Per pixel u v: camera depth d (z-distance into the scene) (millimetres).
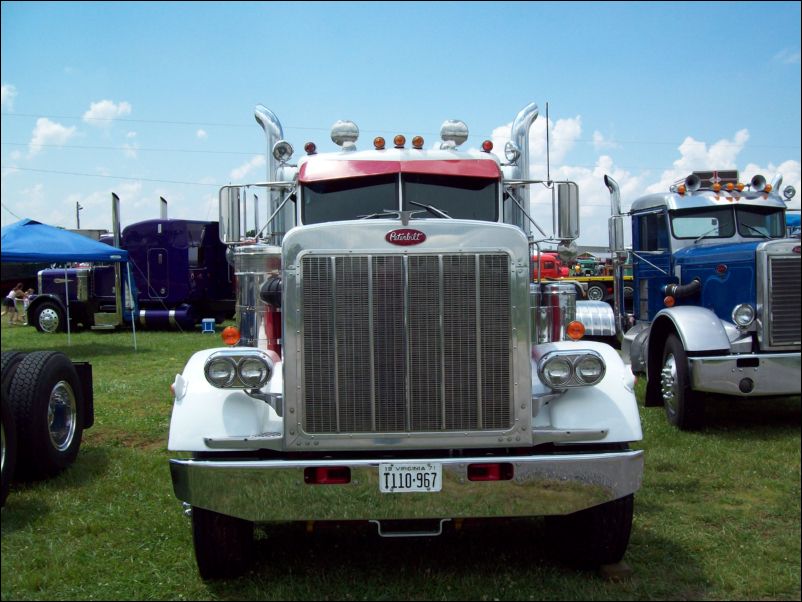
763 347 7035
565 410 3848
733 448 6441
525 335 3705
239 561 3908
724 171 9398
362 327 3670
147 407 8906
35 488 5574
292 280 3678
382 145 5668
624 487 3654
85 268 20000
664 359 7539
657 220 9438
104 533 4660
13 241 13008
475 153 5621
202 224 20984
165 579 3994
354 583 3869
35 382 5637
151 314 20016
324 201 5500
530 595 3697
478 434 3689
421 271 3680
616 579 3877
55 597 3787
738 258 7398
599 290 20078
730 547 4293
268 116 6148
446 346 3682
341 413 3674
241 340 4719
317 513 3564
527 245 3732
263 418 3859
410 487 3553
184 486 3633
